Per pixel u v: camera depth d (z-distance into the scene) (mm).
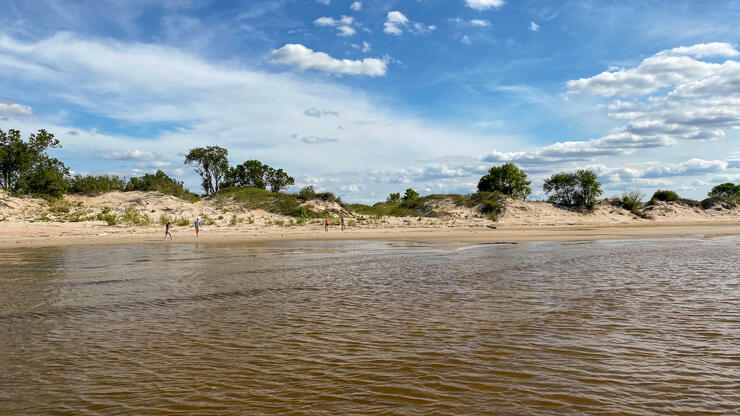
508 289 12484
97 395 5453
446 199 70250
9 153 47406
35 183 47844
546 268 16875
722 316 9266
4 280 14531
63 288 13047
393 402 5219
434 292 12172
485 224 54219
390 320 9133
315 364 6535
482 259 20172
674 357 6773
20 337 8039
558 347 7258
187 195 57844
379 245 28375
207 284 13719
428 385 5723
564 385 5711
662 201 82312
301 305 10664
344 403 5188
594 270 16219
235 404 5180
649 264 17875
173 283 13914
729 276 14562
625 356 6816
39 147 49500
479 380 5879
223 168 71875
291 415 4883
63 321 9203
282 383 5816
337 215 54500
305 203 56094
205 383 5824
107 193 53406
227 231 40094
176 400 5301
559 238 34156
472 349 7184
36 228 36406
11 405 5184
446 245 28281
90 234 35125
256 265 18375
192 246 27766
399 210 65750
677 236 35719
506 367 6359
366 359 6746
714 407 5094
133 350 7246
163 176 61969
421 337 7875
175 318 9445
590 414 4898
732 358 6730
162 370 6320
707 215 79562
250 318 9398
